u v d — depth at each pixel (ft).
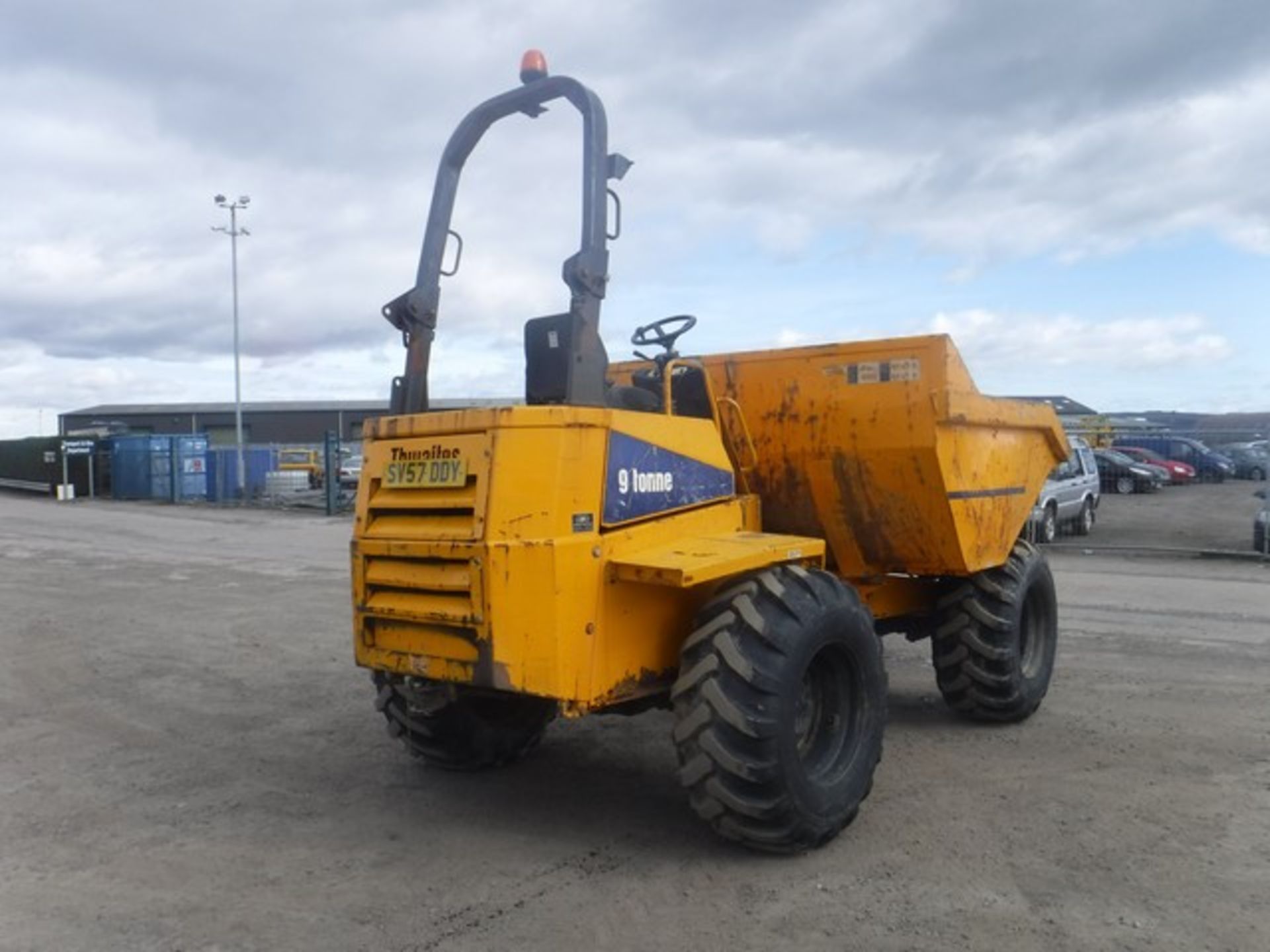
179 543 62.28
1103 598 37.99
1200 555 51.31
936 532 18.67
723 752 13.88
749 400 19.19
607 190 15.61
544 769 18.88
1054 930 12.36
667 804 17.01
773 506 19.57
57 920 12.97
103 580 45.16
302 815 16.63
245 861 14.76
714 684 13.98
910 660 27.96
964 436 18.57
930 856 14.62
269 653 29.55
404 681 16.35
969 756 19.25
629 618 14.60
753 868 14.33
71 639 31.65
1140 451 113.70
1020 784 17.63
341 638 31.71
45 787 18.08
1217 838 15.14
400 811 16.76
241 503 98.07
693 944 12.18
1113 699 23.22
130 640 31.45
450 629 14.29
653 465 15.19
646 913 12.98
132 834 15.85
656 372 18.60
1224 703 22.82
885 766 18.71
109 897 13.61
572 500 13.79
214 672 27.07
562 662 13.52
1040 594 22.08
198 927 12.74
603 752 19.89
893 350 17.88
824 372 18.48
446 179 17.51
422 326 17.02
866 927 12.53
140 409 237.86
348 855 14.94
